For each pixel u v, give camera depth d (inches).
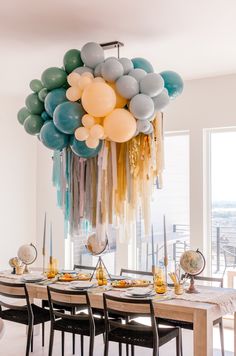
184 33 140.3
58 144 139.7
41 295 148.0
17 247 226.5
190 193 195.9
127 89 127.2
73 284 148.1
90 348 132.8
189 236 197.5
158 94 132.0
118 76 129.0
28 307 145.6
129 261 211.0
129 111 132.5
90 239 155.7
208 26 134.6
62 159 152.6
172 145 207.2
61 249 229.1
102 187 143.3
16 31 138.6
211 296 130.8
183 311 119.7
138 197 142.7
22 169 230.5
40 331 181.3
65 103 132.4
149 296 131.0
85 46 132.0
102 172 143.1
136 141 142.2
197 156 194.5
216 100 190.2
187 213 202.8
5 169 221.1
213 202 196.4
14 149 226.1
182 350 157.0
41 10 123.4
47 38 144.6
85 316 134.1
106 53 159.2
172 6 120.5
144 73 131.7
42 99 143.6
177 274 144.4
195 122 195.0
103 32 139.2
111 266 216.8
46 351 159.2
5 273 173.3
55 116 132.1
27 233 232.4
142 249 212.4
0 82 197.8
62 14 126.0
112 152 143.3
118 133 128.4
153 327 121.4
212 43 149.6
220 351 160.1
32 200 235.9
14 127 226.4
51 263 167.6
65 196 151.7
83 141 136.8
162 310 123.7
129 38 144.4
